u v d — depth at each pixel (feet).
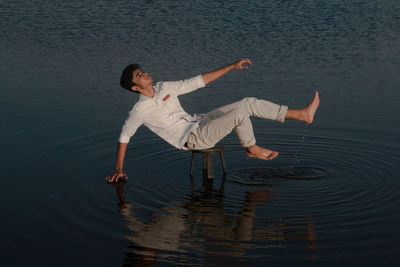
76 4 50.01
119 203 14.19
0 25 41.32
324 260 10.87
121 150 14.94
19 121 21.25
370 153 17.62
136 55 31.73
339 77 26.78
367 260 10.84
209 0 49.65
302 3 46.57
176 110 15.12
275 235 12.16
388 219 12.86
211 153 16.16
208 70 27.86
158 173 16.55
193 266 10.78
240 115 14.38
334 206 13.80
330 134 19.57
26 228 12.66
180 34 36.94
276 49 32.60
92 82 26.96
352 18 40.34
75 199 14.42
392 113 21.48
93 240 12.02
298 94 24.14
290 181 15.75
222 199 14.47
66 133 19.94
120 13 45.21
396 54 30.86
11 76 28.12
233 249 11.46
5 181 15.61
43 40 36.37
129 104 23.65
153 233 12.35
